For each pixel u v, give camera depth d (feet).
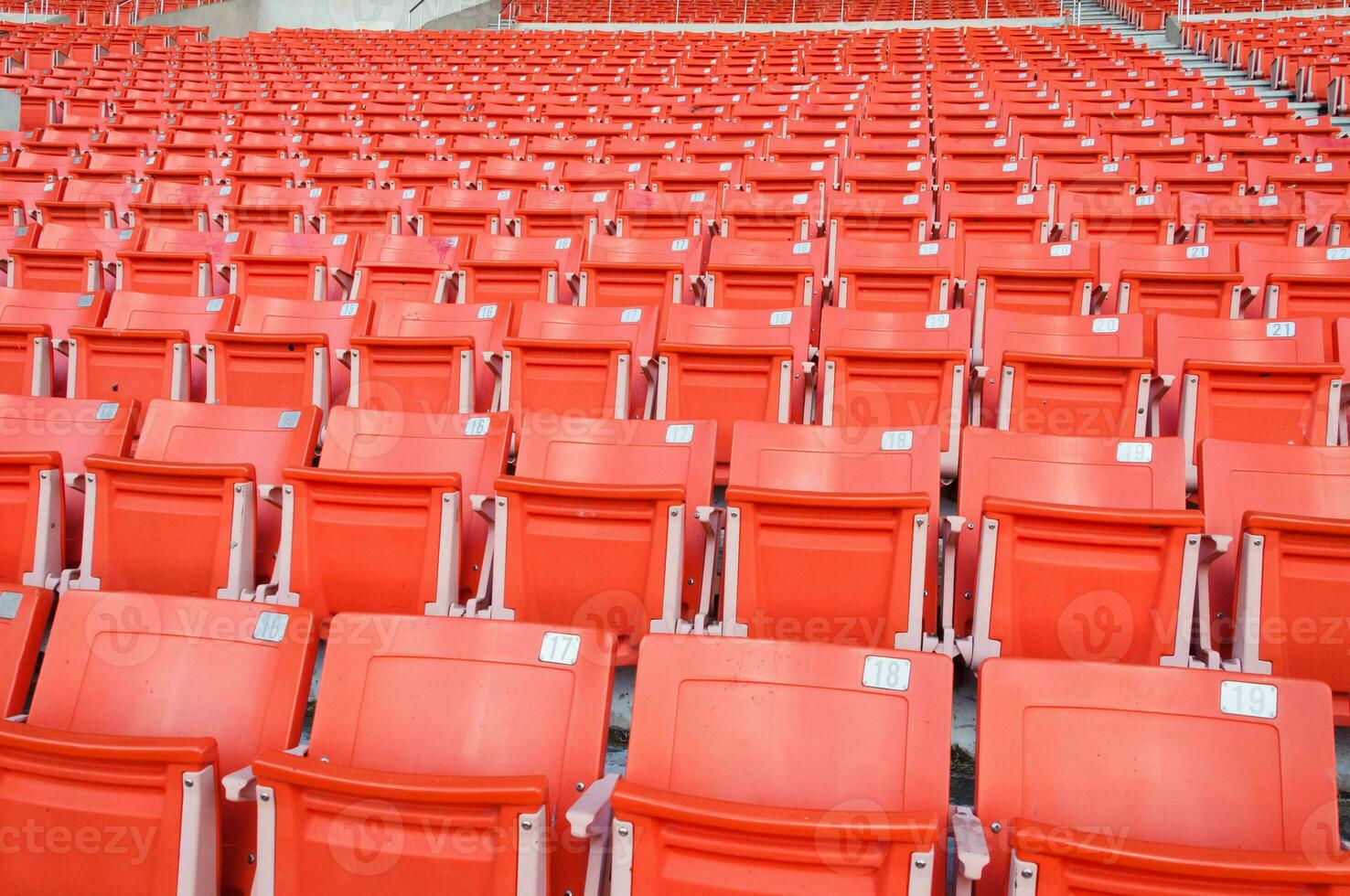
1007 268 13.39
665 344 10.28
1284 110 24.94
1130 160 19.43
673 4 59.16
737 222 16.56
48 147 24.61
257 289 14.58
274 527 8.70
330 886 4.91
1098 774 5.01
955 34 46.24
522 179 20.80
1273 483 7.62
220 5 52.54
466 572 8.43
